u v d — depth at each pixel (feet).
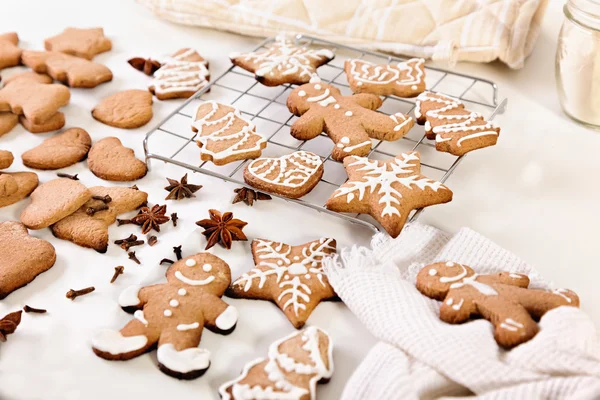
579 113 2.07
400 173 1.81
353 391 1.48
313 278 1.69
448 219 1.85
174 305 1.63
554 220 1.84
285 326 1.64
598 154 2.00
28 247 1.74
